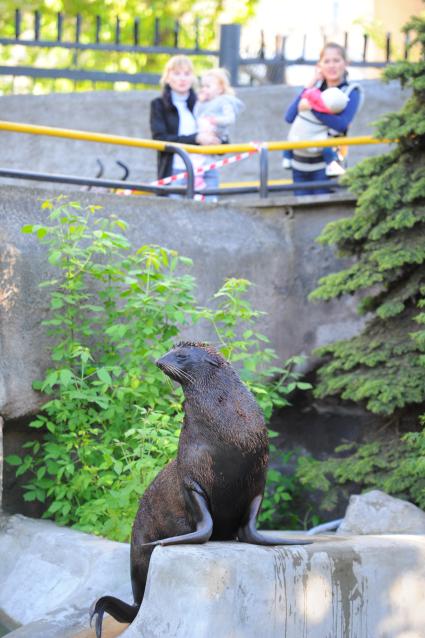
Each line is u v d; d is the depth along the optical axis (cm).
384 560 505
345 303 856
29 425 717
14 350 706
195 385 499
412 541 522
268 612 473
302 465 768
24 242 728
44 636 535
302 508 838
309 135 927
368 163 771
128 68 1977
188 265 805
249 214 867
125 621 539
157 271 782
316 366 856
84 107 1265
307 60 1357
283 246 862
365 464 718
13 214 736
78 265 721
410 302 759
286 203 866
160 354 688
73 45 1285
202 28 2066
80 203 774
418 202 751
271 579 475
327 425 861
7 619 604
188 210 833
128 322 746
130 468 656
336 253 796
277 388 764
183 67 952
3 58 2042
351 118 925
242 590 469
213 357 505
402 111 756
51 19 2055
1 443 696
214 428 492
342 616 492
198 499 493
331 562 491
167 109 956
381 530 646
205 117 946
